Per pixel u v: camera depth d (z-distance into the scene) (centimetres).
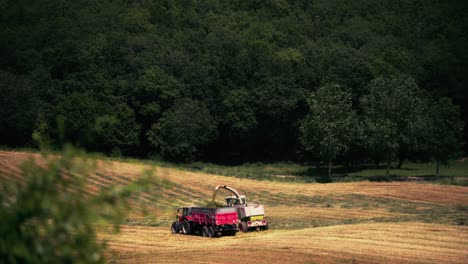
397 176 8962
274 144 12156
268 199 6444
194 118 10788
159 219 4828
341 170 10412
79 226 564
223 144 12294
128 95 11538
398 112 8594
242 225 3984
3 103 9881
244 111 11694
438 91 12744
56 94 11469
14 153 7144
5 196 563
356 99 11831
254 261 2812
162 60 12462
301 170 10506
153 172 626
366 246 3150
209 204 3894
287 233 3719
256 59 12519
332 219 4894
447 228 3750
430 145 8675
